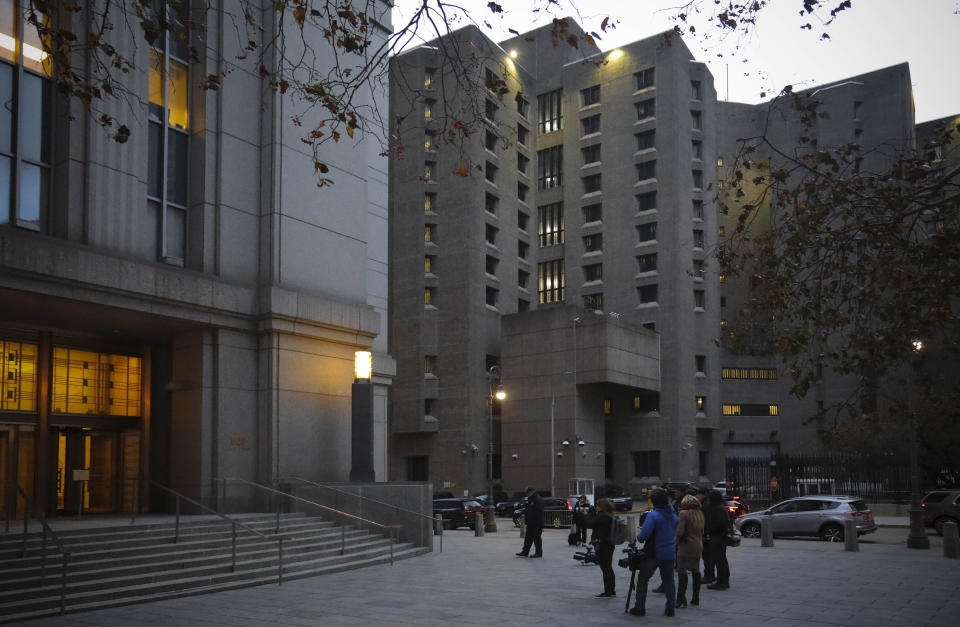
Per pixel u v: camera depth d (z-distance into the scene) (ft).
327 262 81.41
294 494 72.23
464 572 56.34
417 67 215.92
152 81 70.38
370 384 78.13
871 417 39.27
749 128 279.69
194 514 68.74
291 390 75.15
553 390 199.93
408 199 215.31
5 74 59.52
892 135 257.55
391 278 215.31
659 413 222.07
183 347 72.79
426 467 208.44
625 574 55.77
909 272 37.19
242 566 51.19
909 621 37.11
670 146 229.25
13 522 58.95
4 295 57.67
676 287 224.12
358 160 86.89
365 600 43.50
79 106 62.54
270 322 73.20
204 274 69.77
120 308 62.80
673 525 38.40
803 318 40.09
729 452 256.52
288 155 78.13
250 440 73.20
